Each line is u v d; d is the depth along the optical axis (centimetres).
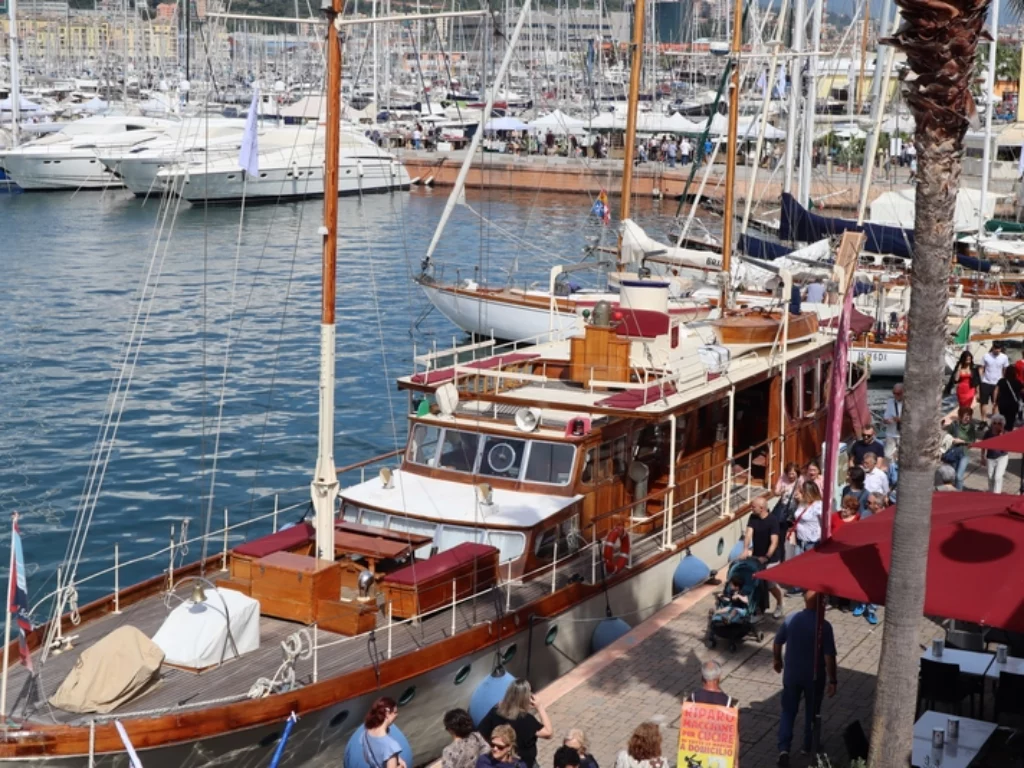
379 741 1262
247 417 3706
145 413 3719
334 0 1555
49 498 2959
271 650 1547
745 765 1403
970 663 1424
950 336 3800
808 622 1382
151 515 2880
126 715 1361
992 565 1180
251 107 1703
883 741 1178
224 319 5056
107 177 9325
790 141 5272
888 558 1226
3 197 9062
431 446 1967
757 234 5612
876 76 5438
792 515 1856
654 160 9850
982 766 1256
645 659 1700
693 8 11125
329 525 1636
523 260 6412
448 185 9931
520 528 1788
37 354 4419
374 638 1574
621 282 2269
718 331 2375
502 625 1667
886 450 2577
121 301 5406
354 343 4691
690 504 2216
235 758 1407
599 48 10738
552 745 1480
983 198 5003
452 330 4941
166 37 13388
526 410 1909
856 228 4662
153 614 1670
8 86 12900
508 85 10725
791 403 2486
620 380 2091
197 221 7975
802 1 5256
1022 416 2812
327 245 1580
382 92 11388
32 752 1291
